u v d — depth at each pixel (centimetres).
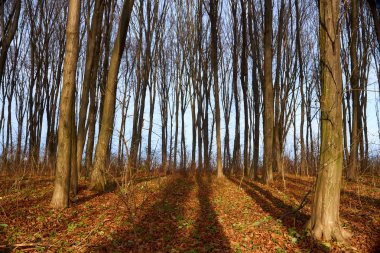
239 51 2412
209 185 1495
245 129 1941
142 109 2036
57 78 2048
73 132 995
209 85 2334
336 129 558
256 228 651
